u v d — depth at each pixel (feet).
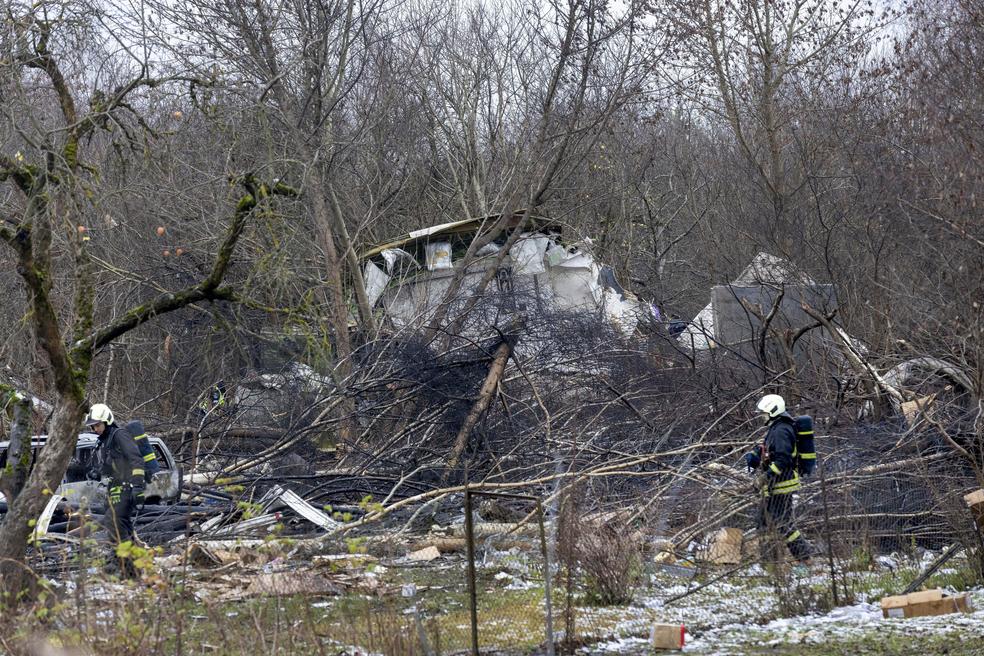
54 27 54.19
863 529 62.80
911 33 141.08
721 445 79.10
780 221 147.84
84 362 47.91
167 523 70.54
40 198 46.21
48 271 46.06
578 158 136.46
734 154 196.24
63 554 45.80
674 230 215.10
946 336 98.94
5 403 48.34
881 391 89.56
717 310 122.31
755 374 98.78
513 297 97.19
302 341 83.51
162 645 38.04
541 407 88.12
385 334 101.09
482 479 81.30
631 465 75.61
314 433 87.76
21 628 36.40
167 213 99.55
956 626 45.78
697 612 51.19
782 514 60.75
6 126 52.37
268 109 86.28
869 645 43.14
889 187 128.67
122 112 60.08
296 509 73.82
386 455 86.02
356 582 55.72
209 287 51.29
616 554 54.39
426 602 51.90
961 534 59.06
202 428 89.92
